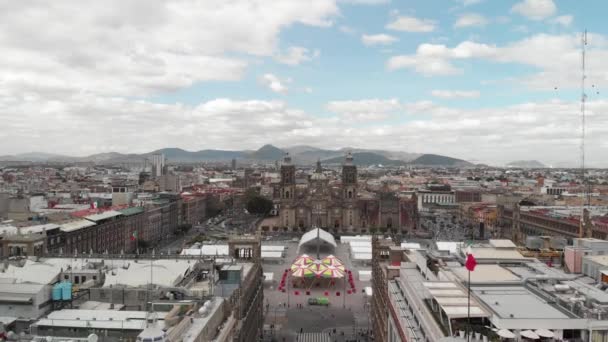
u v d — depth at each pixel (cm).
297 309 18250
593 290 8750
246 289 11800
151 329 6725
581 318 7169
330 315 17512
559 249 13762
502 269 10312
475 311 7362
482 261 11300
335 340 14912
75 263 11869
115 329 7556
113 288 9369
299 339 15000
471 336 6850
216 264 11738
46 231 18812
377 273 14000
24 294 8550
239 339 10312
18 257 12600
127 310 9025
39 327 7650
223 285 10481
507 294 8569
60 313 8344
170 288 9412
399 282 10969
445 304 7631
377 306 13850
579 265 10838
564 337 7112
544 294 8519
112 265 11725
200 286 10400
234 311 10019
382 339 12306
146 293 9188
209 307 8519
